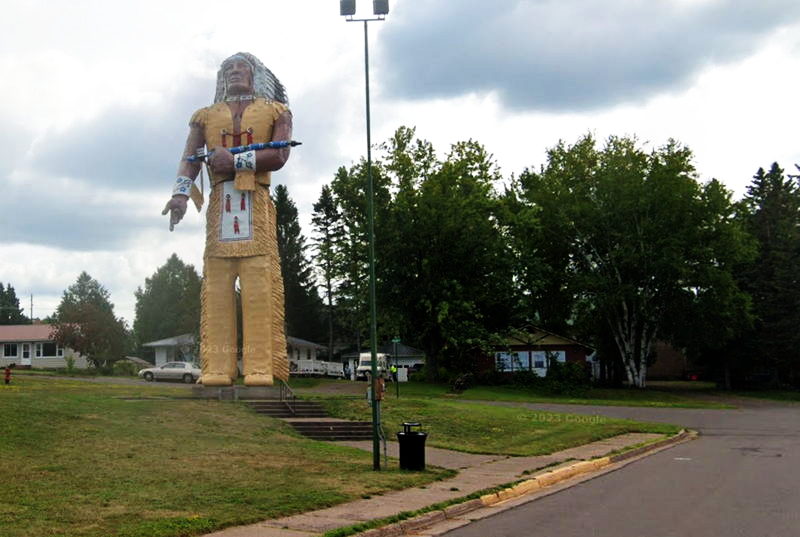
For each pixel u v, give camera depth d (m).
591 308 55.75
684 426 31.97
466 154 55.22
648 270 54.00
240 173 28.31
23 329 73.75
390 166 53.44
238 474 14.62
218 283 28.59
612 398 49.81
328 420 24.78
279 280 29.03
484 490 14.32
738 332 59.94
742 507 12.64
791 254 60.53
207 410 23.84
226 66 29.16
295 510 11.62
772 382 66.81
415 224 50.94
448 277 51.59
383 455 18.41
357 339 81.75
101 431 18.23
